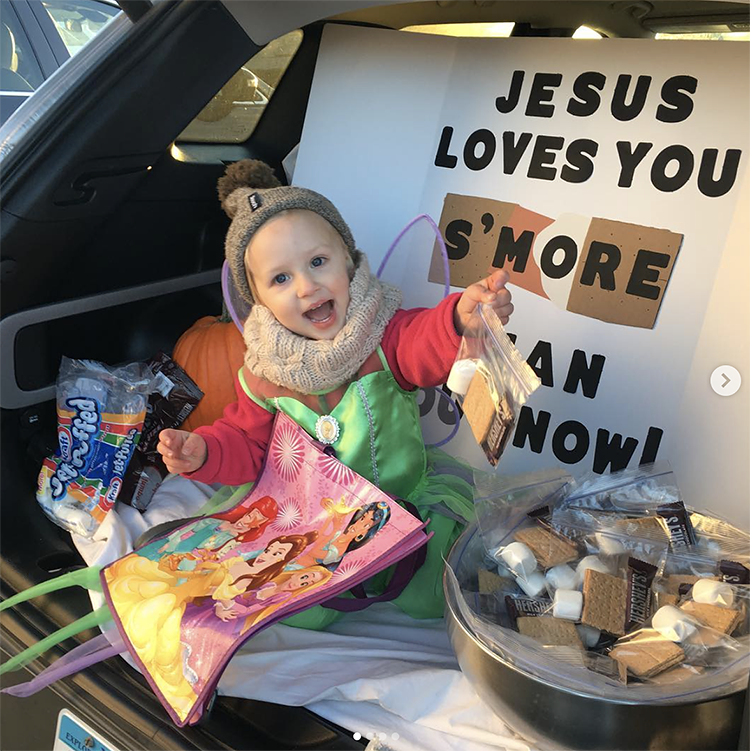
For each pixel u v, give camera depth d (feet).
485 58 4.76
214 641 3.13
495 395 3.10
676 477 4.14
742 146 4.03
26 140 3.87
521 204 4.58
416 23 5.35
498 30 5.51
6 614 3.79
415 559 3.81
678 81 4.19
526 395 2.80
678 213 4.16
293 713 3.24
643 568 3.11
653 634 2.81
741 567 3.11
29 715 3.58
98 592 3.76
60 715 3.43
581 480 3.72
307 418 3.99
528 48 4.61
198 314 5.81
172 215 5.21
